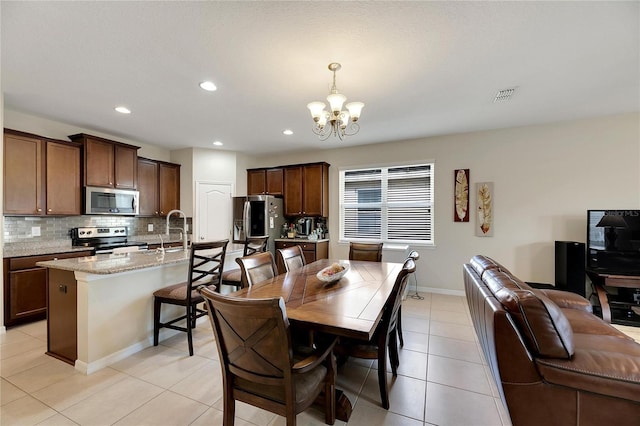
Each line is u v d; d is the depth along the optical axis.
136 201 4.41
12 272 2.95
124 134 4.31
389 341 2.12
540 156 3.80
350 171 5.14
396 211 4.77
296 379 1.35
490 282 1.80
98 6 1.65
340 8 1.68
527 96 2.90
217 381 2.04
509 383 1.40
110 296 2.29
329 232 5.24
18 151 3.17
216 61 2.26
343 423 1.63
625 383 1.23
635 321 2.97
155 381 2.03
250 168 5.75
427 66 2.33
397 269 2.72
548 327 1.35
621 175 3.44
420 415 1.71
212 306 1.28
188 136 4.43
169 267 2.85
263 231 5.04
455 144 4.28
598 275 3.10
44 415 1.68
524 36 1.94
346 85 2.67
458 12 1.72
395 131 4.13
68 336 2.27
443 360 2.34
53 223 3.77
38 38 1.95
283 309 1.13
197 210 5.17
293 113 3.42
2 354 2.41
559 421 1.33
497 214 4.03
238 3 1.64
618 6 1.66
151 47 2.07
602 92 2.81
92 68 2.37
